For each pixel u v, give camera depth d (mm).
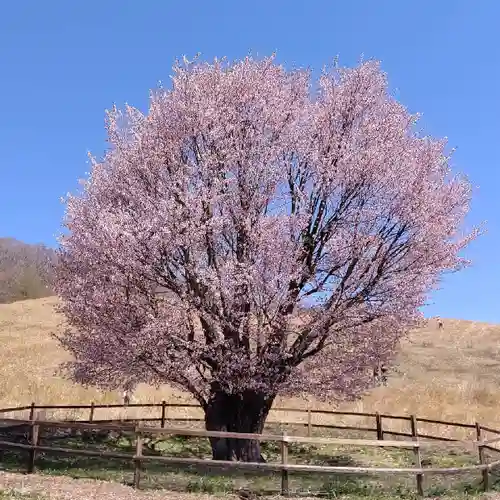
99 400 22297
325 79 13312
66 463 11875
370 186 11852
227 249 11781
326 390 12531
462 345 39156
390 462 14398
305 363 12836
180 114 12195
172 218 10984
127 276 11234
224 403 12531
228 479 10781
